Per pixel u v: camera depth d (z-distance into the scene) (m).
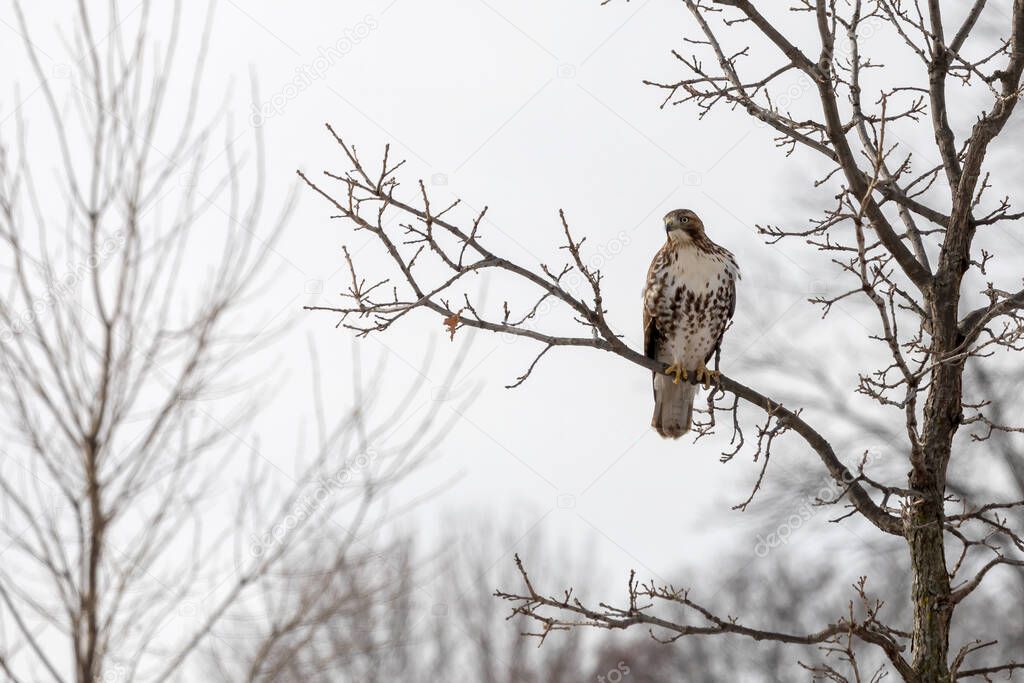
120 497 9.16
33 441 9.07
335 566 10.17
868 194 8.77
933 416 10.20
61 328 9.34
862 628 9.80
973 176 10.65
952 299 10.47
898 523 10.43
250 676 9.48
